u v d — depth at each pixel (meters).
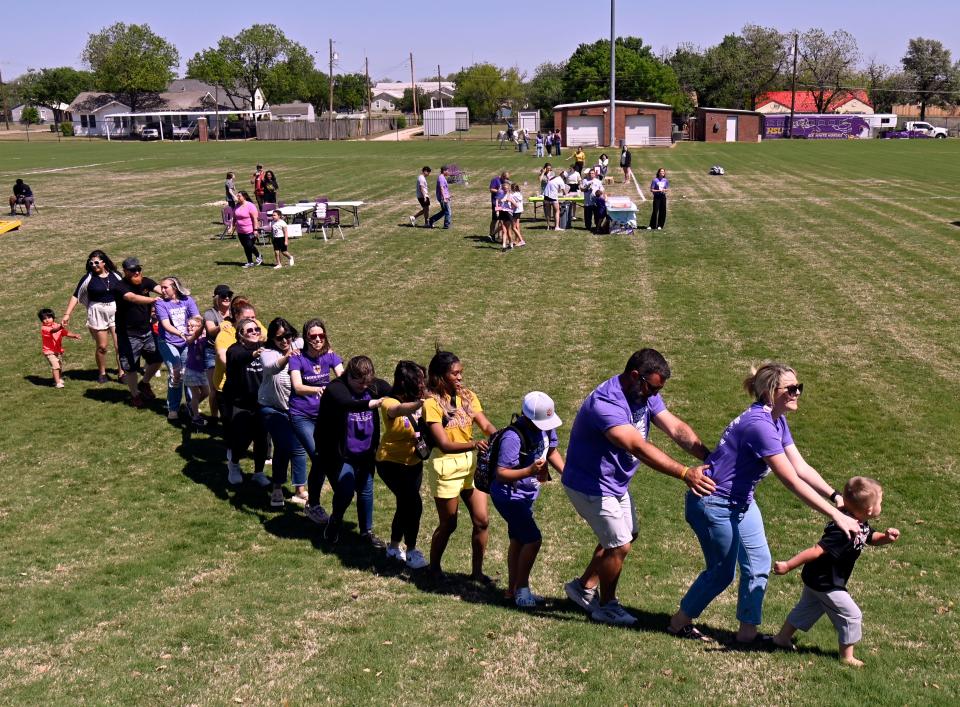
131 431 10.41
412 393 6.62
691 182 35.84
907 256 19.80
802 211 26.88
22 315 15.72
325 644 5.75
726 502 5.40
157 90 99.81
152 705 4.98
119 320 10.97
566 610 6.36
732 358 12.78
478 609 6.35
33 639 5.82
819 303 15.85
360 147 64.12
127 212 28.25
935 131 82.56
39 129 124.69
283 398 8.12
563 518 8.20
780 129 83.50
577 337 13.94
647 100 95.12
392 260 20.23
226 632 5.93
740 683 5.17
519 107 127.62
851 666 5.42
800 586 6.86
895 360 12.58
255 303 16.25
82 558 7.23
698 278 17.94
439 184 24.27
